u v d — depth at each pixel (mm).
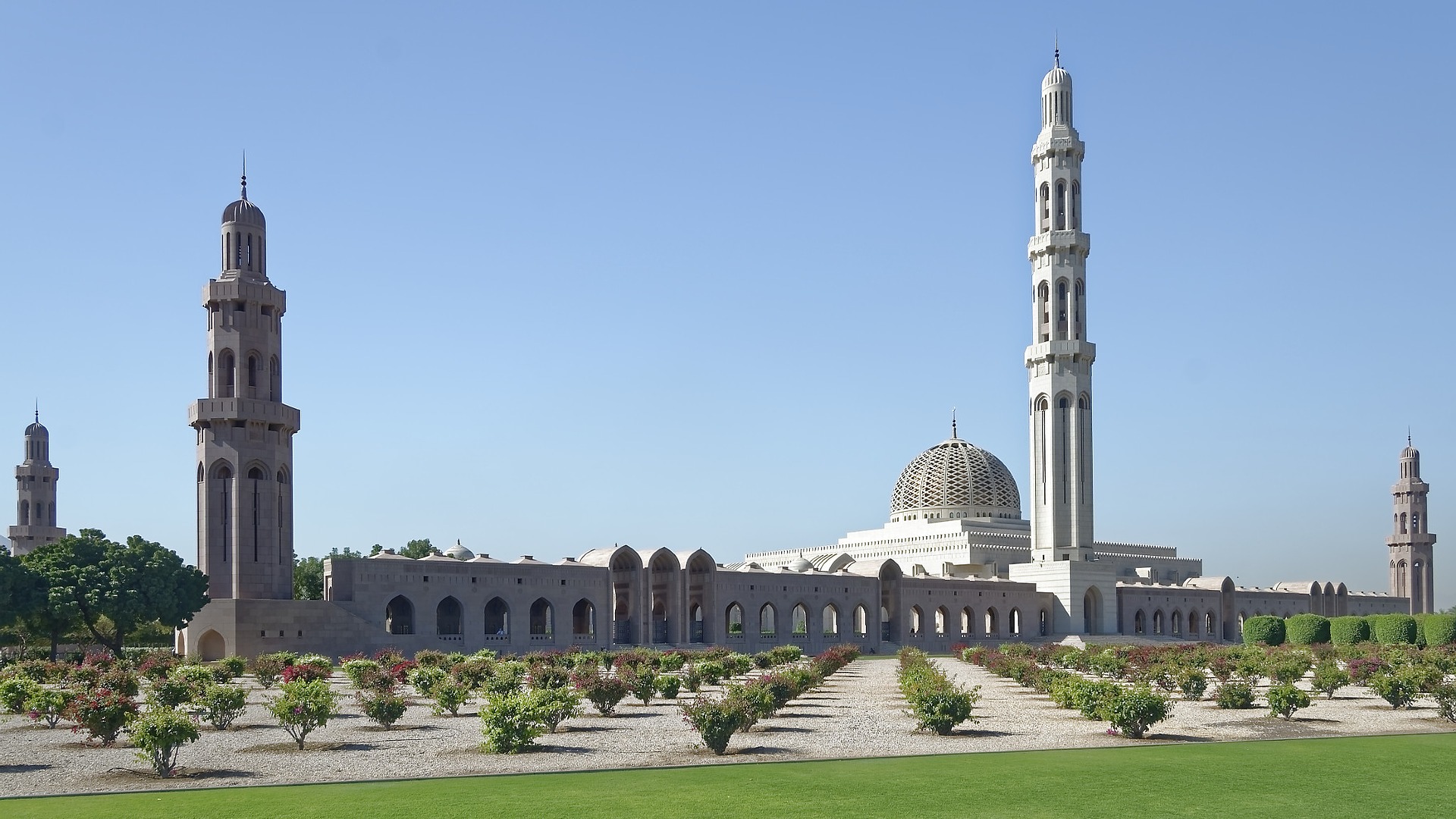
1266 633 135875
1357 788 33219
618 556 130875
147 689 63656
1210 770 36500
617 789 33344
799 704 62562
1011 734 47094
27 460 186000
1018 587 159625
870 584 148125
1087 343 158375
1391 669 71125
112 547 100812
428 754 41875
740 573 135625
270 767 38938
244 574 108812
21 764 40188
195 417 109938
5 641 121125
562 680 63812
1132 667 81812
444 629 121688
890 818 29047
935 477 192000
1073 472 159625
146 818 29531
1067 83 161000
